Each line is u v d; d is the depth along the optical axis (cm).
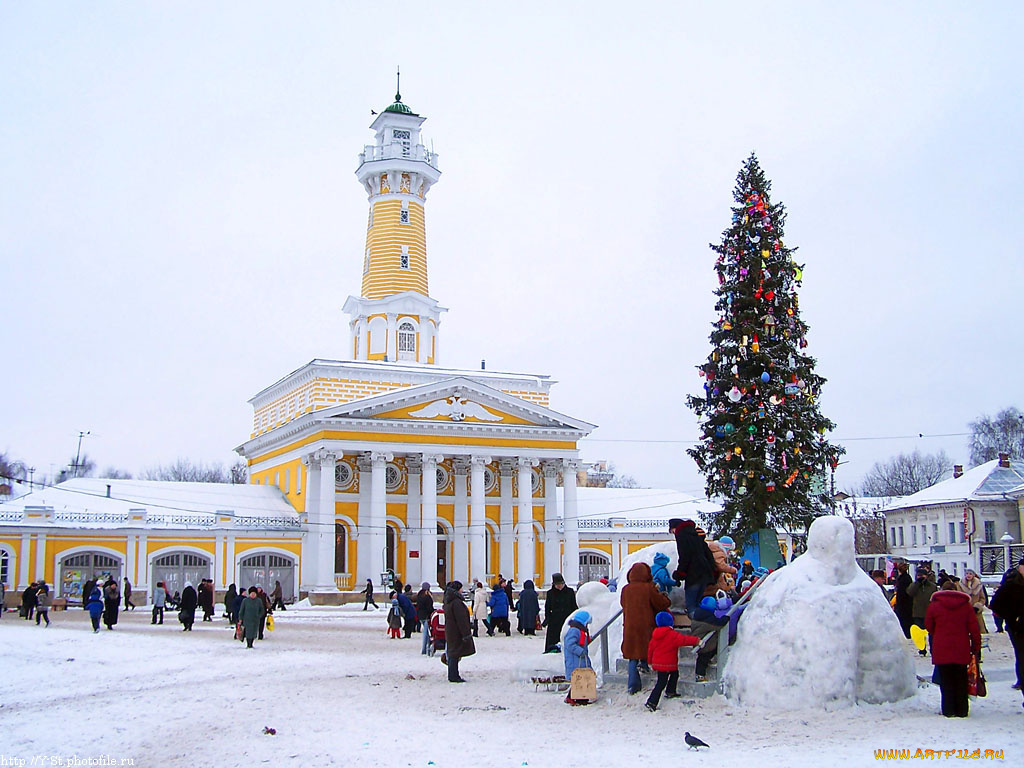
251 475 7962
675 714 1633
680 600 1956
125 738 1659
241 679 2372
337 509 6512
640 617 1762
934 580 2481
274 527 6334
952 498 7088
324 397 6694
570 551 6788
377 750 1466
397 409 6431
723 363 3173
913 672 1711
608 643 2075
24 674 2542
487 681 2252
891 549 8106
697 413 3306
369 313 7244
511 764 1345
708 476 3272
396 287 7238
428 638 2931
